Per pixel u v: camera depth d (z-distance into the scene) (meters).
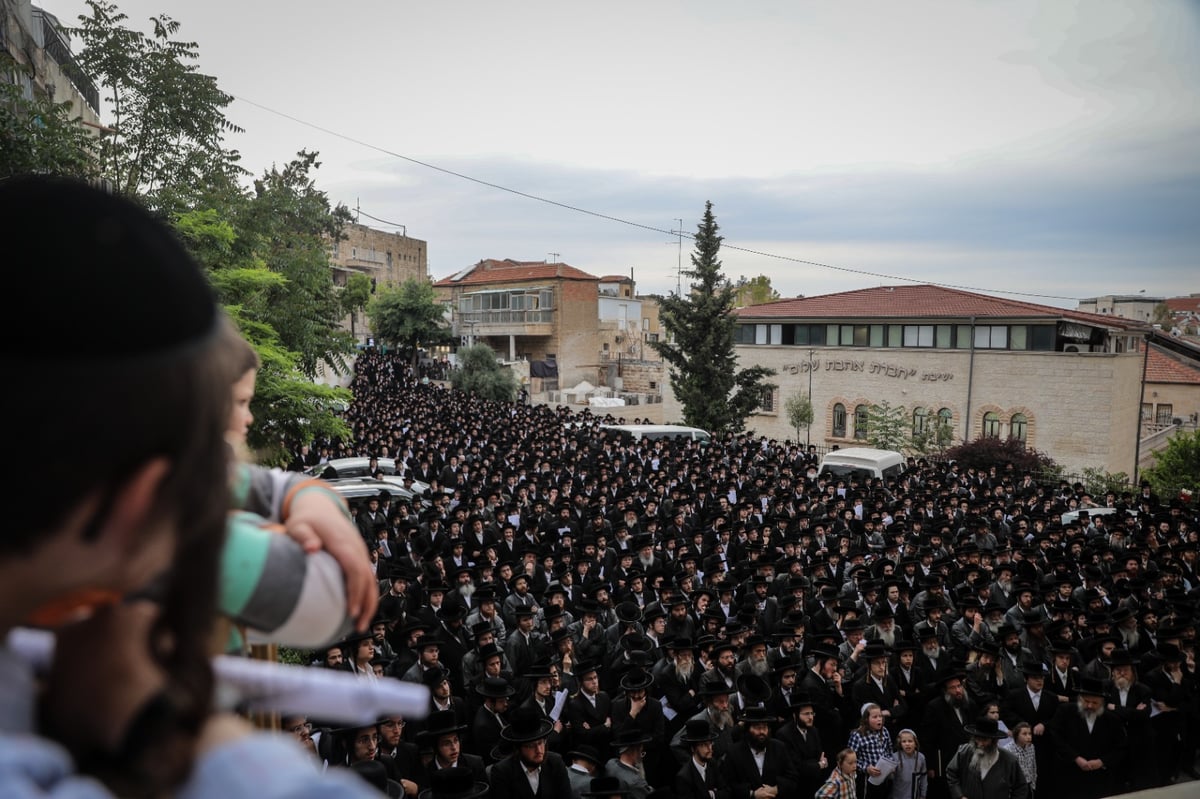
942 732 10.08
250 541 0.63
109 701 0.45
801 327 43.44
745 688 9.70
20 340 0.39
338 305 19.06
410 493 19.80
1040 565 16.88
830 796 8.09
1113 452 35.72
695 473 25.89
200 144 14.66
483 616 11.98
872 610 12.80
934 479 27.17
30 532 0.40
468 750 9.73
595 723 9.72
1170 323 74.00
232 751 0.46
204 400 0.45
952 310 39.22
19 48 14.23
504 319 63.16
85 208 0.43
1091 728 9.92
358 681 0.56
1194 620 13.30
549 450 28.39
